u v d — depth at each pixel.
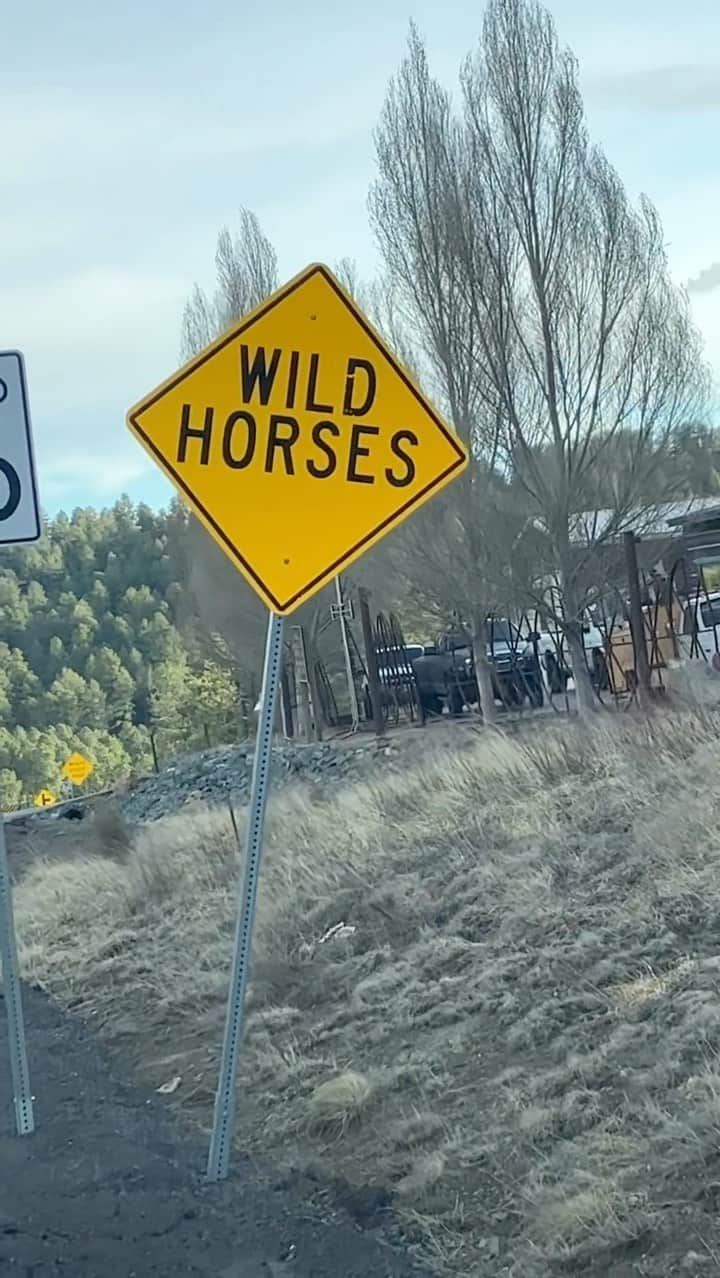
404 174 26.98
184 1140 6.60
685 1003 6.40
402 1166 5.82
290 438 5.86
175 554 47.16
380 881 10.01
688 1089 5.66
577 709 22.97
